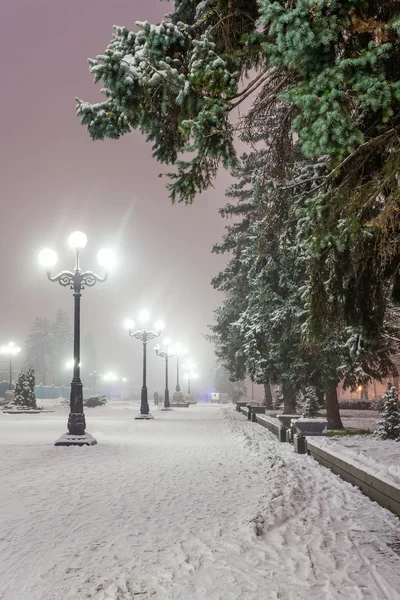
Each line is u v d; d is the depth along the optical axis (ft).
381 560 17.67
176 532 21.56
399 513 23.61
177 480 34.22
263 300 83.51
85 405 177.88
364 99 17.15
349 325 27.43
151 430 77.25
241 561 17.76
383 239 20.62
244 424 89.86
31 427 81.87
